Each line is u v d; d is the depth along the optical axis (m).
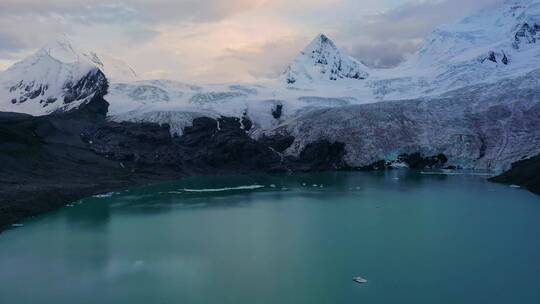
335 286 75.31
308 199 148.88
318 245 96.38
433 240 98.81
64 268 84.56
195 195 158.38
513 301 69.50
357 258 88.31
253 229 109.81
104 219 121.06
